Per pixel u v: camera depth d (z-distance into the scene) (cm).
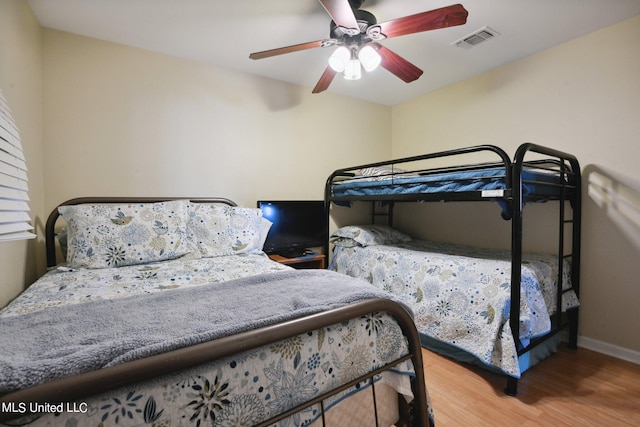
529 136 244
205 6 179
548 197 200
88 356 64
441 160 312
